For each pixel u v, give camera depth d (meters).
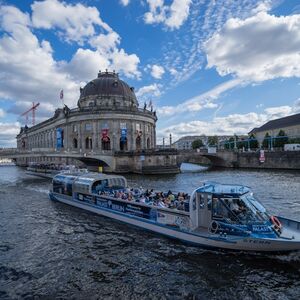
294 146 71.88
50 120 94.62
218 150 74.88
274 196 26.66
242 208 12.55
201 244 13.05
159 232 15.22
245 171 58.97
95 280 10.63
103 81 82.50
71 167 49.56
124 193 19.31
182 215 14.09
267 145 96.81
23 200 27.56
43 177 52.88
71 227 17.42
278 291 9.62
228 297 9.32
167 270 11.27
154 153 59.16
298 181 37.62
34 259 12.63
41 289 10.09
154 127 88.75
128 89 85.25
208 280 10.41
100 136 72.44
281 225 12.82
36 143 117.50
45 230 16.97
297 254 11.66
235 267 11.27
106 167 62.66
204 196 13.16
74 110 77.00
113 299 9.38
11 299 9.48
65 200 24.64
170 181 42.41
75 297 9.54
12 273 11.32
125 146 74.38
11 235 16.11
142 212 16.48
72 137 78.38
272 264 11.38
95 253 13.17
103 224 17.84
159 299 9.30
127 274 11.03
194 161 108.38
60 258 12.69
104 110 72.06
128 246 13.91
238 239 11.92
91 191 21.36
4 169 94.19
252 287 9.88
